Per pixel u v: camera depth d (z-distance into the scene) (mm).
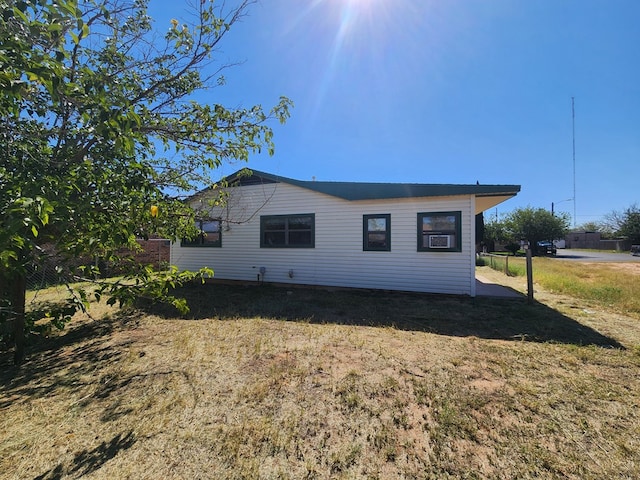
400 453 2033
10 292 3623
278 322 5309
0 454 2082
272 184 9984
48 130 2869
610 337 4418
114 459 2018
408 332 4723
